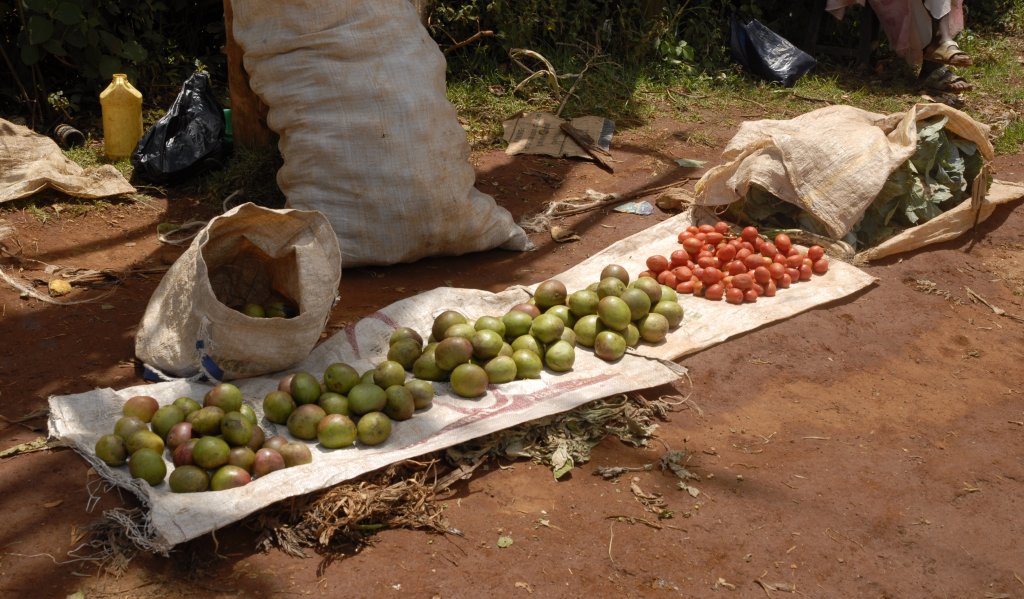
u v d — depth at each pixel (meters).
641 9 10.22
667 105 9.33
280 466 3.69
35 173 6.12
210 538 3.45
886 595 3.50
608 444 4.27
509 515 3.75
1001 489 4.18
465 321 4.69
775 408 4.68
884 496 4.06
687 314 5.36
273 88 5.66
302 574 3.34
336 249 4.50
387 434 3.96
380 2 5.63
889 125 6.74
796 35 11.46
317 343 4.85
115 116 6.73
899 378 5.05
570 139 8.03
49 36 6.95
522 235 6.19
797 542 3.73
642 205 6.93
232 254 4.67
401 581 3.35
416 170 5.54
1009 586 3.60
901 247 6.33
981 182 6.62
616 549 3.61
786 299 5.61
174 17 8.57
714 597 3.42
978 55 11.66
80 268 5.45
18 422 4.04
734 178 6.24
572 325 5.02
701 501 3.93
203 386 4.23
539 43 9.86
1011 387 5.04
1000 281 6.21
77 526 3.45
